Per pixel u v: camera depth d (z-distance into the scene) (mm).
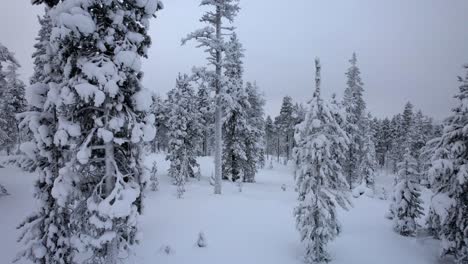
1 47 21547
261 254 13477
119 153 10297
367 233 17188
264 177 43188
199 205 20453
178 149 32125
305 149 13164
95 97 8289
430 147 15781
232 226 16609
